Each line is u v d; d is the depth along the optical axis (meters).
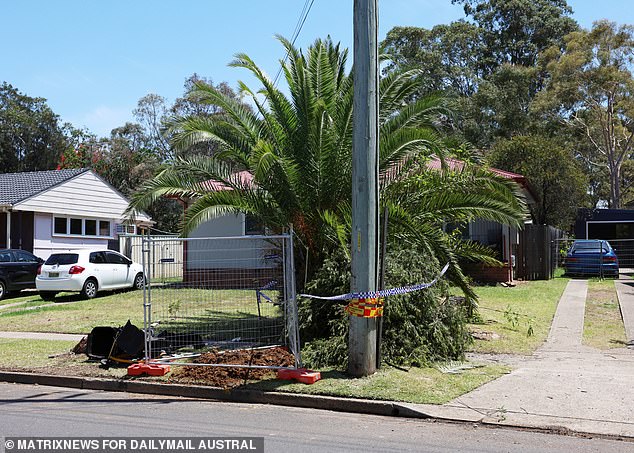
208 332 10.99
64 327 13.25
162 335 9.88
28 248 23.75
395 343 8.97
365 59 8.08
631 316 12.99
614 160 46.12
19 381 8.98
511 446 5.64
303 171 10.55
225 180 11.11
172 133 11.02
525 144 31.52
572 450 5.51
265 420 6.68
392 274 9.14
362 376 8.05
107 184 27.42
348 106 10.65
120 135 46.69
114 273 19.52
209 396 7.82
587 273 22.25
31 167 52.62
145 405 7.46
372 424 6.49
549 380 7.87
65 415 6.92
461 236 18.86
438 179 10.57
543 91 42.91
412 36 45.84
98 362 9.56
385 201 10.00
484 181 10.41
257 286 12.50
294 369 8.04
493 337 10.87
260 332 10.91
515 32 50.97
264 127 11.39
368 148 8.05
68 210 25.23
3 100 52.06
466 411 6.68
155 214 39.66
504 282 18.66
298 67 10.68
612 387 7.51
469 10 52.81
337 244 10.14
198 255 17.36
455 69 44.53
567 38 41.59
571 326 12.06
